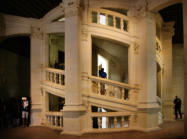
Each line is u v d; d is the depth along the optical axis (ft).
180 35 43.93
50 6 32.81
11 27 30.91
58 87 27.66
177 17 38.42
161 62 34.60
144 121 24.14
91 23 25.48
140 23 25.99
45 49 30.66
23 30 30.76
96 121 31.40
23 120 29.53
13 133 24.57
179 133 22.45
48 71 29.63
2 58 38.68
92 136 21.76
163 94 35.06
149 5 25.22
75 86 23.61
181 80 45.60
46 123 29.17
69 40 24.45
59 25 29.40
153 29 25.98
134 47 26.09
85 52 24.94
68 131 23.18
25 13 35.42
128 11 27.02
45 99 29.96
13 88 42.24
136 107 25.08
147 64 24.85
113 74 33.27
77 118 22.97
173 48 46.73
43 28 30.91
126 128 24.58
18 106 31.37
